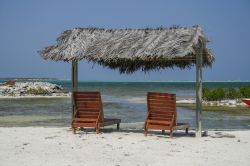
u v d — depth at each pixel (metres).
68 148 9.80
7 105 28.94
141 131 12.81
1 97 41.00
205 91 33.00
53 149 9.67
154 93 11.48
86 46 12.17
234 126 16.33
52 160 8.48
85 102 11.99
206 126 16.31
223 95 32.94
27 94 44.47
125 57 11.29
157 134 12.07
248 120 18.86
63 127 14.03
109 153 9.21
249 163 8.27
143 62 13.37
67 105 29.09
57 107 26.86
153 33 11.98
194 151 9.47
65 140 10.90
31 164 8.11
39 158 8.67
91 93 11.88
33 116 20.05
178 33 11.55
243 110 24.66
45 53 12.66
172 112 11.36
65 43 12.66
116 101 34.09
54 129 13.12
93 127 12.33
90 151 9.43
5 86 50.34
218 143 10.55
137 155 9.00
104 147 9.91
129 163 8.23
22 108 25.86
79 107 12.11
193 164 8.16
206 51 11.67
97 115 12.02
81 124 11.98
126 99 37.28
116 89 74.62
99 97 11.85
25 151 9.45
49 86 48.88
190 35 11.24
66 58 12.05
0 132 12.47
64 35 13.04
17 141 10.80
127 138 11.24
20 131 12.68
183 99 36.66
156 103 11.50
